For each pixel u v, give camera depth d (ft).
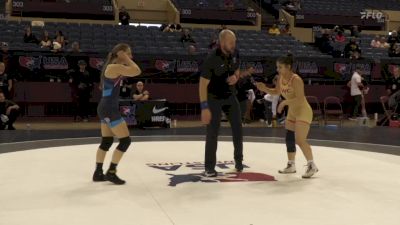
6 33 57.52
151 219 14.23
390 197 17.30
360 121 48.85
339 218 14.46
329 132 40.50
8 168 22.80
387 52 66.85
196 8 77.92
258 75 49.70
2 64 42.65
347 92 52.85
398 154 28.22
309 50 65.21
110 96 19.16
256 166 23.67
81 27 64.23
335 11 86.48
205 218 14.35
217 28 72.38
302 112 20.47
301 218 14.42
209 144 20.74
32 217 14.47
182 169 22.70
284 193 17.75
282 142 33.42
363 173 21.93
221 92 20.71
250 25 79.97
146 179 20.26
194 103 50.01
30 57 45.57
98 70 47.03
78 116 48.21
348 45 61.00
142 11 80.84
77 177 20.68
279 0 90.43
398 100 46.68
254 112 50.49
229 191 18.03
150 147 30.37
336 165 24.14
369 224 13.85
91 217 14.46
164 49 57.41
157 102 43.04
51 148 29.81
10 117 40.60
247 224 13.75
